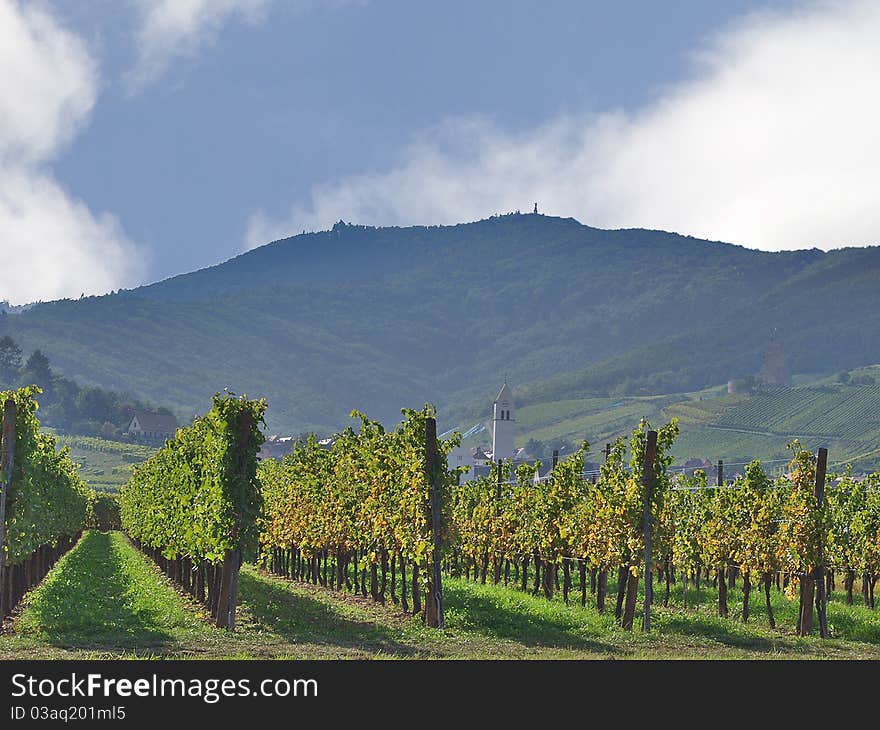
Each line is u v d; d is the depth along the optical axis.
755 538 51.50
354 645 37.44
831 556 48.34
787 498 50.94
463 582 70.25
